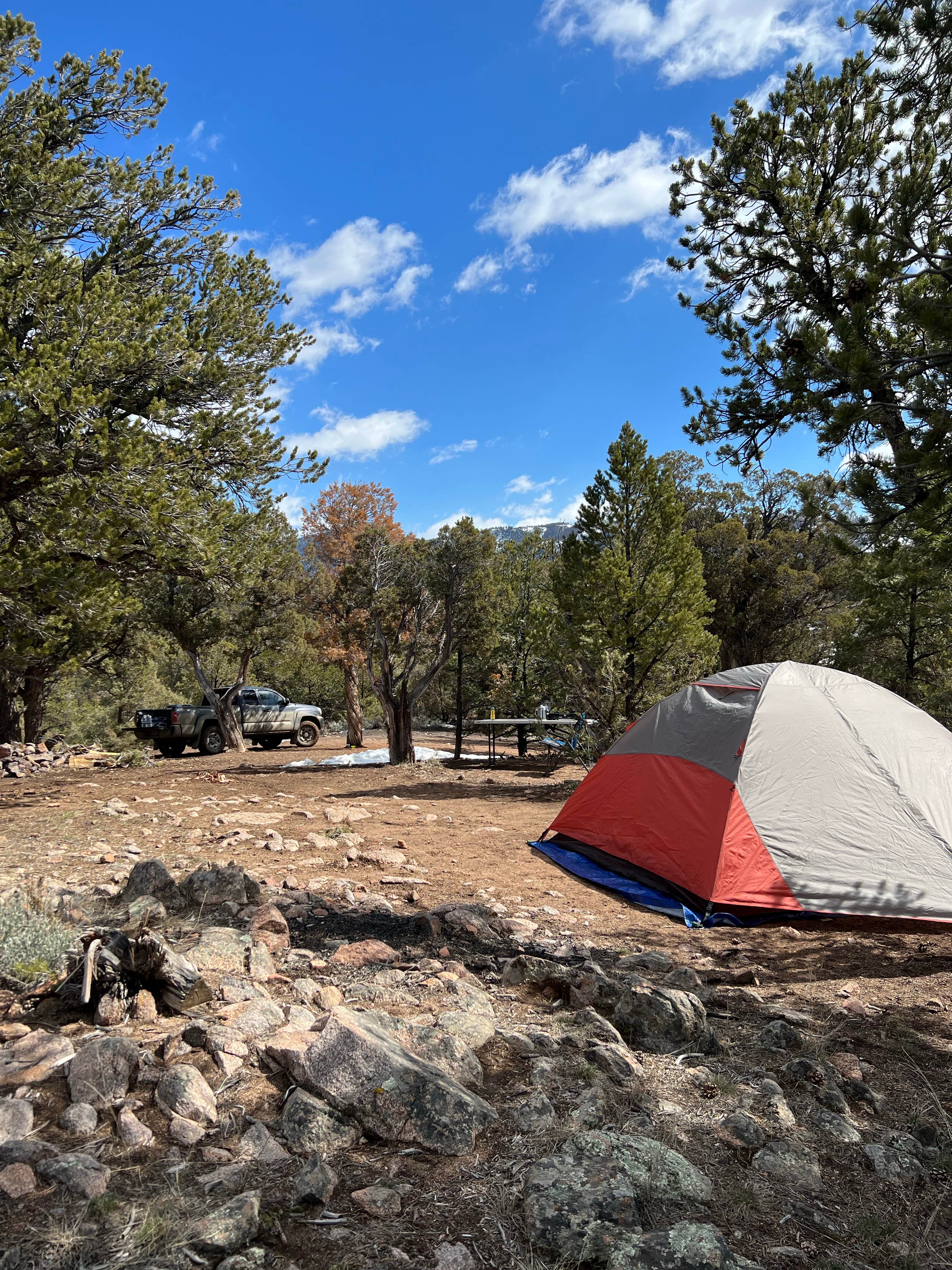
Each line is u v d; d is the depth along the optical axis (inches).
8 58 402.9
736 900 238.7
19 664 384.8
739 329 430.3
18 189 392.2
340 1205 86.4
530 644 627.2
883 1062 141.2
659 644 566.6
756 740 266.7
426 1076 106.0
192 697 1336.1
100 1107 100.6
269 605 885.2
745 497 1392.7
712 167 448.5
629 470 597.6
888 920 242.1
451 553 756.0
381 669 786.8
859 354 201.0
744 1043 143.7
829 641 1198.9
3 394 319.9
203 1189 86.1
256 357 443.5
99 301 343.9
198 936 163.3
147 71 441.7
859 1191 100.0
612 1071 122.6
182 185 445.1
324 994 141.7
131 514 345.7
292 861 268.7
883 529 225.3
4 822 327.3
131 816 344.5
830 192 420.5
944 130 329.4
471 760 882.8
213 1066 112.4
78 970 132.1
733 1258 81.4
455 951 185.6
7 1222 78.1
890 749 266.2
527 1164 96.3
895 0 236.8
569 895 258.4
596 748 572.4
